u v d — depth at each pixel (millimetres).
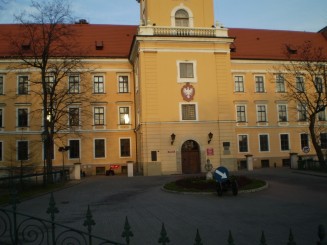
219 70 40031
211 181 22156
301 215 13773
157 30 39281
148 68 38688
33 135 44312
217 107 39562
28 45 44875
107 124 45094
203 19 41562
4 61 44594
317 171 33562
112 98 45469
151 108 38250
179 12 41312
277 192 20672
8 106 44562
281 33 54750
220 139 39125
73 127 43906
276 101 48656
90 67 45281
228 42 40344
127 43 48719
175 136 38312
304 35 55531
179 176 34500
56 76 35906
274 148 47969
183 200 18516
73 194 22688
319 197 18453
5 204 16609
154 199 19266
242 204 16719
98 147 44812
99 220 13570
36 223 12773
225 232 11203
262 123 48000
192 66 39719
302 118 49031
